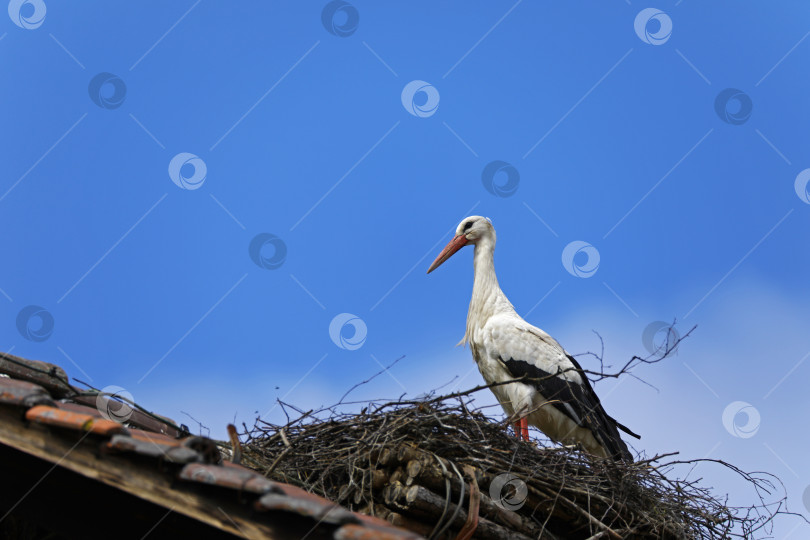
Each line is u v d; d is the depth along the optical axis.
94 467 3.85
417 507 5.79
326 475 6.25
